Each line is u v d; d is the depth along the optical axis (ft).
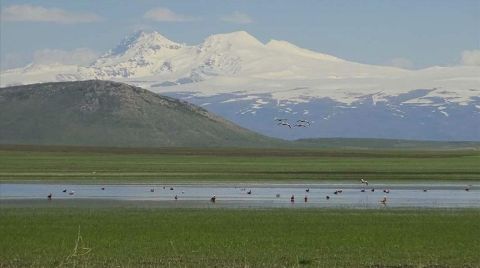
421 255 265.95
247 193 529.04
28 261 254.06
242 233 318.24
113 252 269.85
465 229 332.19
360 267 246.06
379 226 341.82
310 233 318.04
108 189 561.02
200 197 498.69
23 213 395.96
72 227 336.70
